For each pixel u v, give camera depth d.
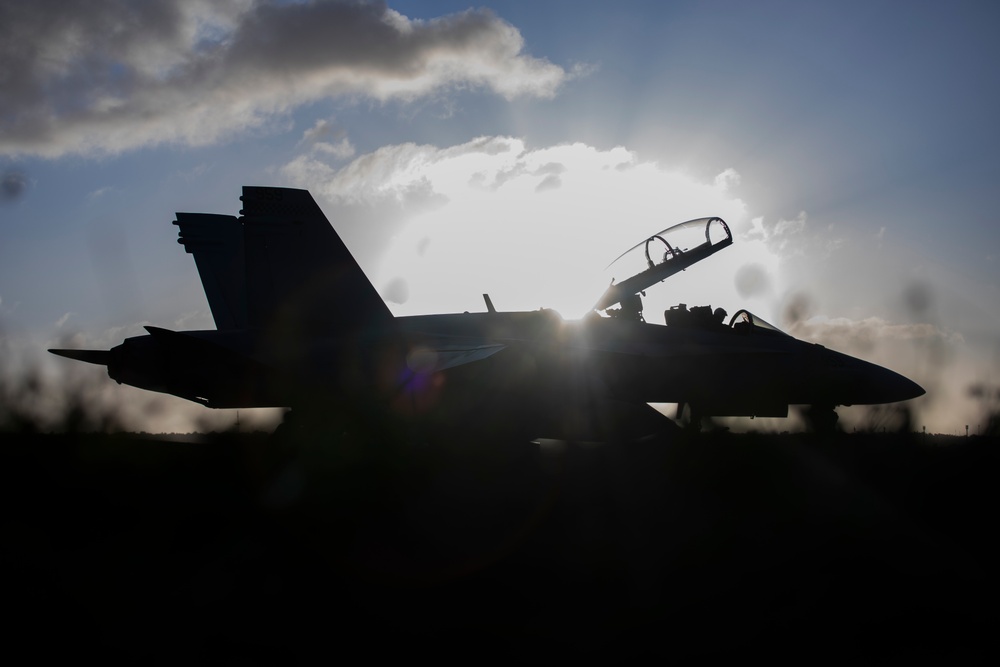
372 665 4.74
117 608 5.73
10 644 5.07
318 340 14.72
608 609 5.74
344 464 13.45
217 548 7.37
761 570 6.66
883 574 6.57
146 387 15.12
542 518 8.66
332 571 6.62
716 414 17.75
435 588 6.18
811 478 11.45
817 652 5.00
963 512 9.01
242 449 15.27
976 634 5.32
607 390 14.80
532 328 17.19
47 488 10.69
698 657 4.91
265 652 4.94
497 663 4.79
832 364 17.62
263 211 14.90
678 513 8.92
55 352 15.23
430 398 14.46
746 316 18.11
